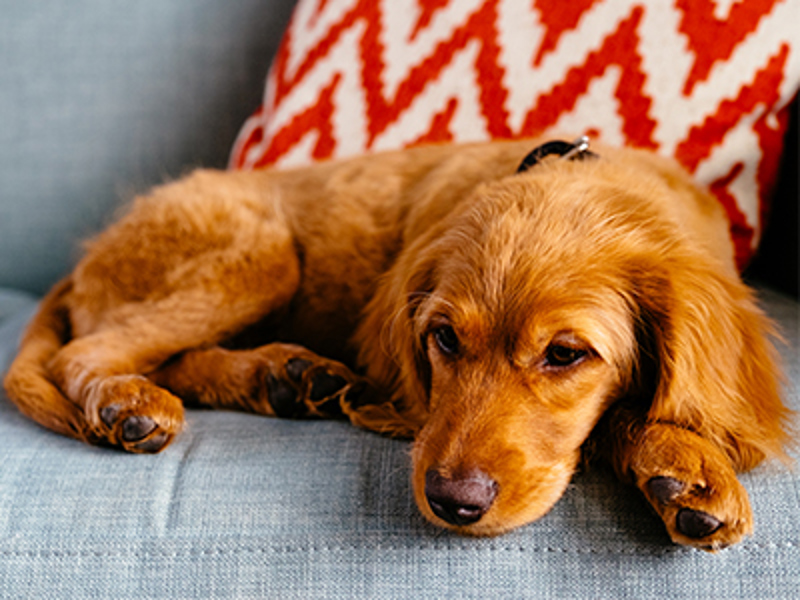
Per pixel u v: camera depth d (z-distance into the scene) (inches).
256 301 82.9
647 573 49.3
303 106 100.0
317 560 51.6
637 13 87.5
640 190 66.1
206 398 78.2
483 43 93.8
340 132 99.3
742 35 84.0
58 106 110.2
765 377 58.9
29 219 112.4
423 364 68.2
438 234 69.4
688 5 85.4
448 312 60.2
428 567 50.8
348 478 56.0
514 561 50.7
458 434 54.3
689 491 48.5
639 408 59.8
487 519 51.2
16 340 93.9
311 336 87.7
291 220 87.8
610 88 88.6
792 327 74.5
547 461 55.1
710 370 56.6
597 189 64.7
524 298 57.1
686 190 75.7
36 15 109.3
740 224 87.7
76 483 57.4
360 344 77.6
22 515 54.9
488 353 58.4
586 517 52.2
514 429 55.0
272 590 51.3
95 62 109.4
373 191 85.5
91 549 53.0
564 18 90.5
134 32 108.9
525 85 92.0
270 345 77.3
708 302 58.1
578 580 49.8
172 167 111.6
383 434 64.4
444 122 95.7
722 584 48.5
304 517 53.3
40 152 111.0
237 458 59.2
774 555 48.6
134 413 62.3
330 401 70.6
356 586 50.8
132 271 83.8
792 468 53.4
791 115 89.8
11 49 109.6
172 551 52.6
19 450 62.6
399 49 97.6
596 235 60.1
